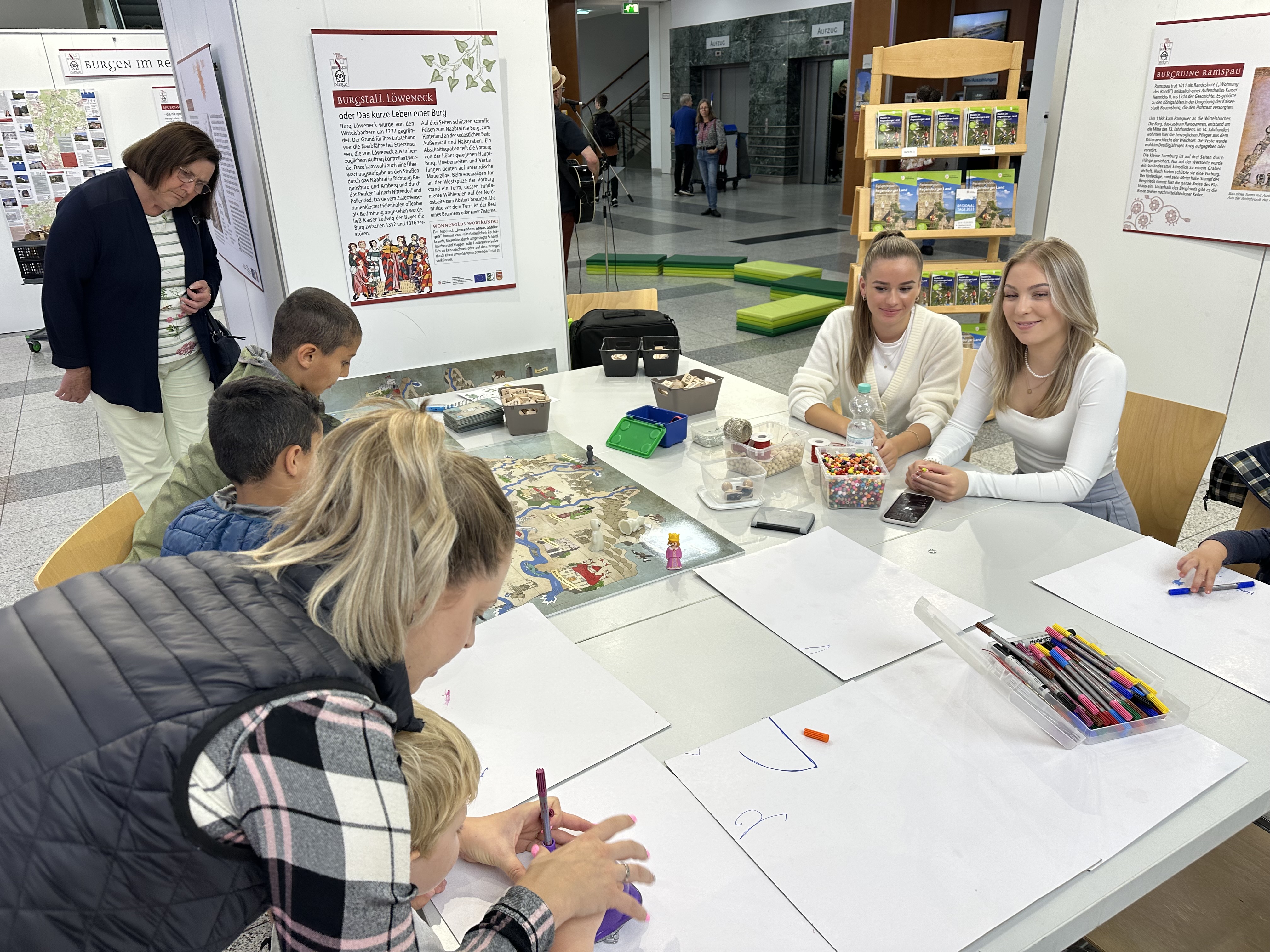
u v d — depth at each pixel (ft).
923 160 14.14
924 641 4.68
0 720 2.01
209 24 9.40
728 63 47.55
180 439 10.34
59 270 8.68
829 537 5.90
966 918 3.03
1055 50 26.45
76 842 1.93
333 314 6.52
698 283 25.20
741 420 6.70
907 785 3.65
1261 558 5.38
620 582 5.39
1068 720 3.86
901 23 31.32
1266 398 11.19
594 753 3.88
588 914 2.80
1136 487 7.52
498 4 9.41
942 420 7.85
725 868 3.26
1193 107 11.12
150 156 8.73
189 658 2.07
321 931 2.10
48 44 19.97
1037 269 6.41
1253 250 10.98
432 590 2.30
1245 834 4.90
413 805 2.67
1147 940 4.26
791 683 4.36
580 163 17.19
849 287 13.96
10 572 10.37
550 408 8.46
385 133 9.24
